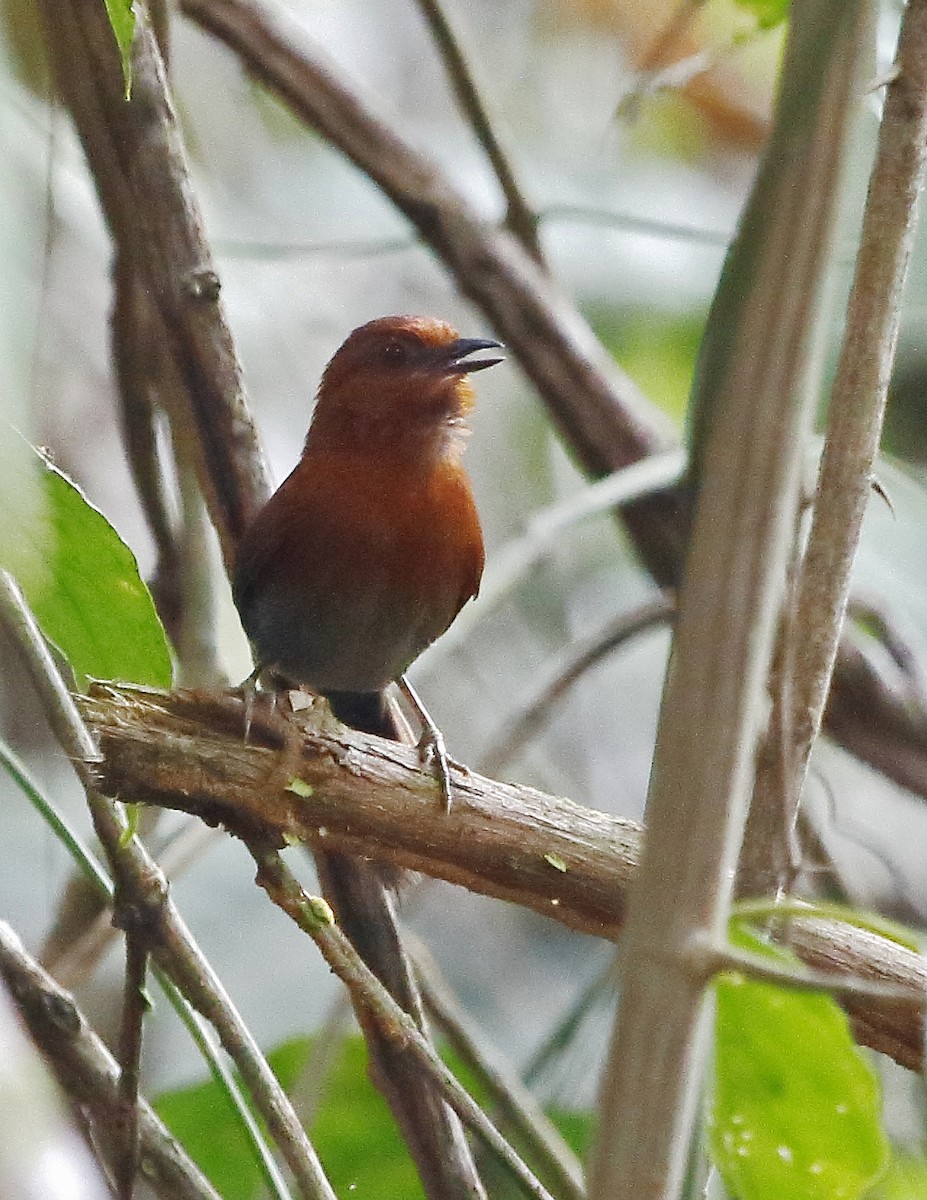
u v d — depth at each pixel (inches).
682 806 116.3
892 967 218.4
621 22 581.3
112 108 281.0
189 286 288.4
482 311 374.3
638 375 497.7
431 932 481.1
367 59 561.3
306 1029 387.2
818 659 218.8
